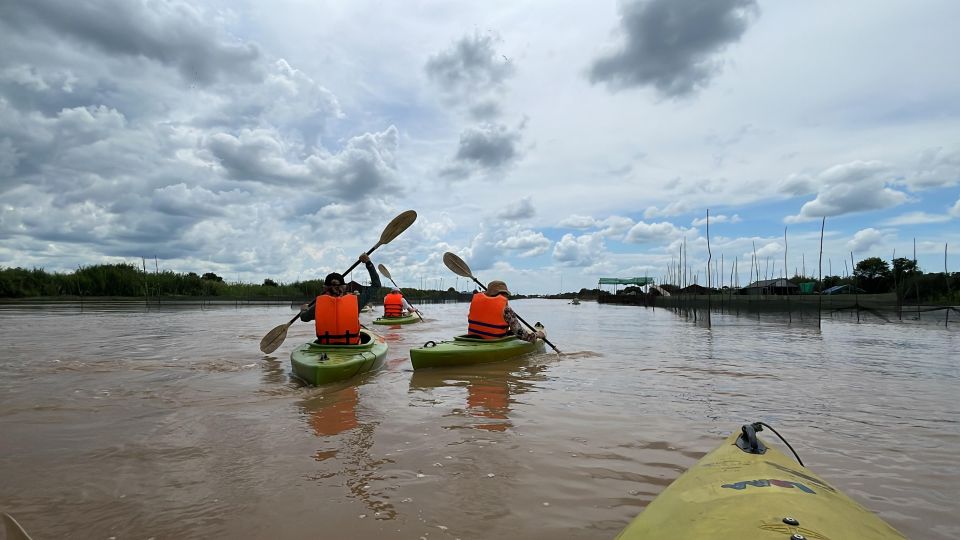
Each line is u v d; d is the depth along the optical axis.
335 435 4.17
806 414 4.87
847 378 6.84
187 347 10.30
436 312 33.03
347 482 3.18
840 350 10.14
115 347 10.25
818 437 4.13
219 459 3.62
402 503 2.87
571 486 3.11
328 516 2.71
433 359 7.62
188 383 6.45
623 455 3.68
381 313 27.64
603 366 7.98
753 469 2.36
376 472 3.35
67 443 3.99
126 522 2.66
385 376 7.05
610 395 5.75
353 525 2.61
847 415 4.83
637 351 10.05
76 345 10.62
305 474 3.32
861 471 3.37
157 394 5.77
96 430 4.34
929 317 21.22
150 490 3.08
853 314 23.78
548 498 2.93
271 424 4.52
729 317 23.12
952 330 15.33
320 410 5.04
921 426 4.44
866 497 2.96
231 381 6.59
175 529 2.59
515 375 7.14
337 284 7.61
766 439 4.08
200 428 4.40
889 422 4.58
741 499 1.92
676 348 10.61
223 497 2.97
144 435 4.19
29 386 6.25
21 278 35.66
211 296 40.44
